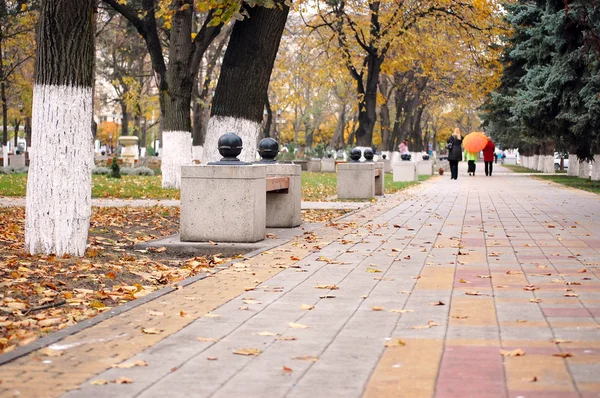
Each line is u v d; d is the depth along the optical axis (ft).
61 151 35.68
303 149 285.84
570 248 39.70
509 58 137.59
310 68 139.85
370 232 48.06
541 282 29.14
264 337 20.63
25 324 22.86
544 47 112.16
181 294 26.91
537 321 22.22
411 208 69.46
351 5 129.08
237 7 44.86
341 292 27.32
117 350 19.21
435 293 27.02
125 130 193.57
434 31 130.11
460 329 21.35
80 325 21.79
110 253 38.47
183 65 86.33
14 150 259.60
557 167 247.09
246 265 33.99
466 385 16.17
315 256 36.94
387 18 127.44
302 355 18.75
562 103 107.96
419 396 15.52
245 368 17.66
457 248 40.09
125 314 23.48
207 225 41.65
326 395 15.66
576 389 15.79
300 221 52.75
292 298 26.21
